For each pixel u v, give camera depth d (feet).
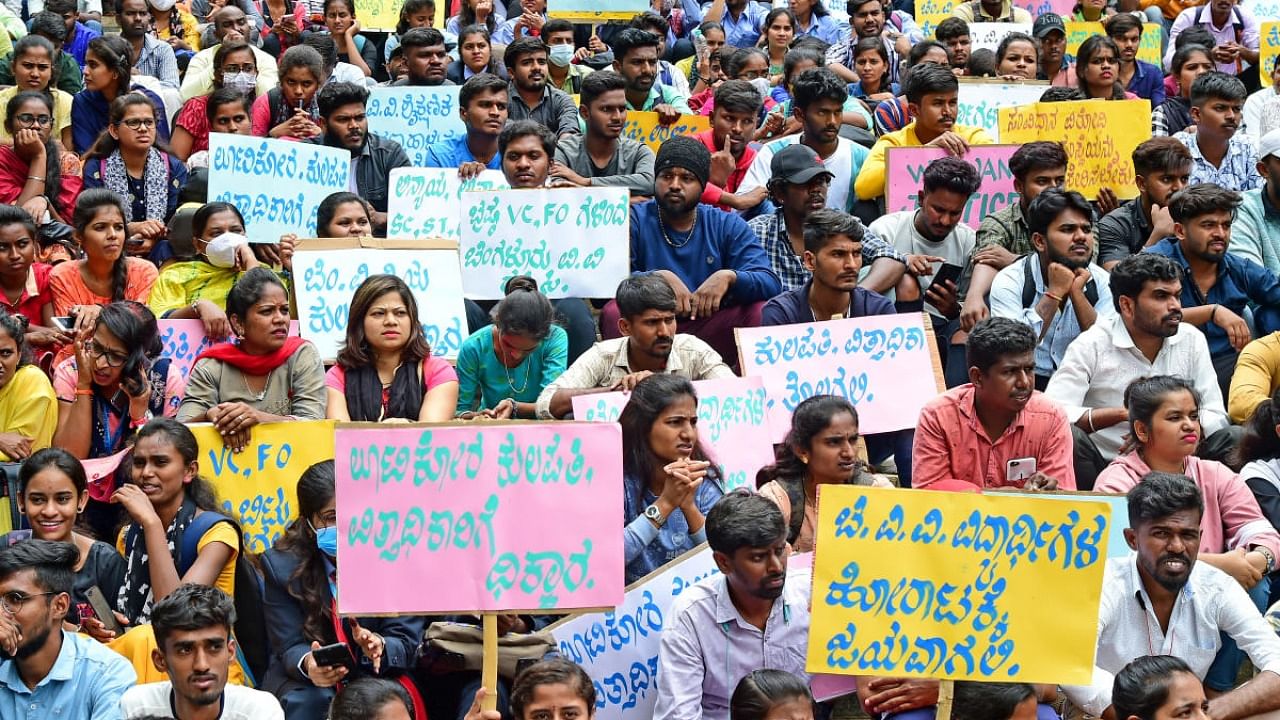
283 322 36.60
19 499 31.76
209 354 36.81
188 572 30.83
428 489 26.25
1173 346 37.99
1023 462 34.78
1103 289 41.06
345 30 70.59
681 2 79.71
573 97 59.82
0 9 65.05
